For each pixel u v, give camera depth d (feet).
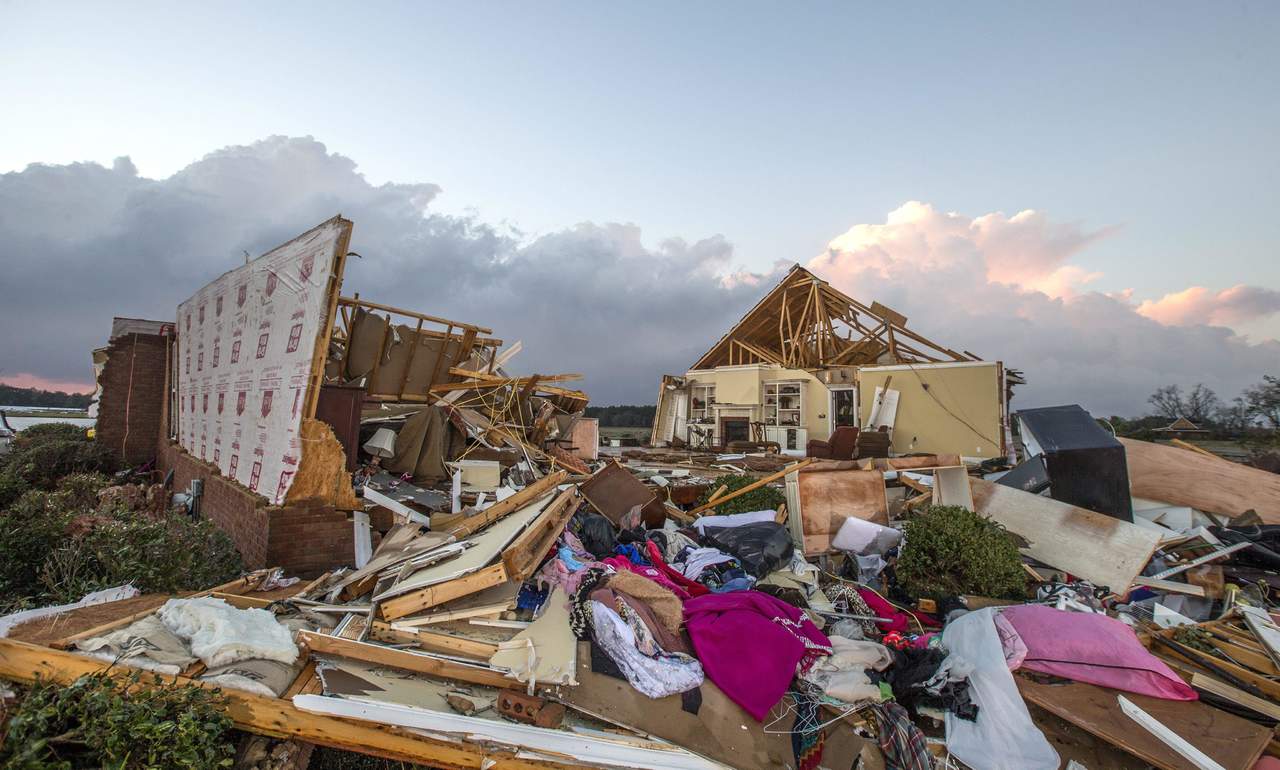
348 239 21.35
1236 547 24.27
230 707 9.91
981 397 64.69
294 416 21.83
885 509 26.50
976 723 13.57
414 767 10.82
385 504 23.31
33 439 48.11
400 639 13.87
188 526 20.27
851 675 14.39
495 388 37.04
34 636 10.89
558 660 12.85
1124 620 19.17
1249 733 12.83
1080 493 29.96
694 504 35.45
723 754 11.89
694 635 14.83
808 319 89.92
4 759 7.75
